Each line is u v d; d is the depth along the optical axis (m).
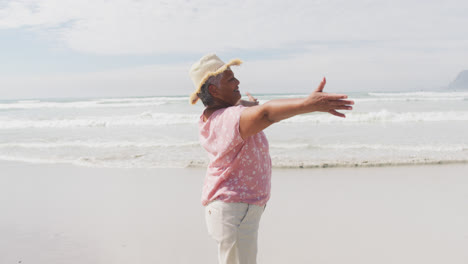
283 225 4.54
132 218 4.90
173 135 12.78
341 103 1.35
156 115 19.16
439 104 25.69
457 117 16.28
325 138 11.02
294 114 1.46
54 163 8.52
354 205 5.21
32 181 6.99
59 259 3.71
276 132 12.48
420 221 4.58
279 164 7.53
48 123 16.98
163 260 3.66
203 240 4.14
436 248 3.82
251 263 1.96
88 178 7.11
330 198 5.55
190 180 6.78
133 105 30.69
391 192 5.80
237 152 1.84
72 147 10.59
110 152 9.65
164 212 5.12
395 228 4.38
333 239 4.09
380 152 8.75
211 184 1.94
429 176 6.72
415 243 3.96
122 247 3.98
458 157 7.98
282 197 5.64
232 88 1.90
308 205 5.25
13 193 6.23
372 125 14.43
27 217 5.03
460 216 4.72
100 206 5.45
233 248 1.91
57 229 4.56
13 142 11.69
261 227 4.50
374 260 3.59
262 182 1.92
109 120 17.94
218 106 1.93
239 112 1.69
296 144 9.83
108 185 6.59
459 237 4.08
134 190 6.23
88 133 13.84
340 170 7.27
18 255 3.82
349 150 9.06
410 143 9.95
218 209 1.90
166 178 6.95
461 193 5.68
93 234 4.37
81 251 3.90
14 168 8.09
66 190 6.36
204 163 7.87
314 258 3.65
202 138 1.95
